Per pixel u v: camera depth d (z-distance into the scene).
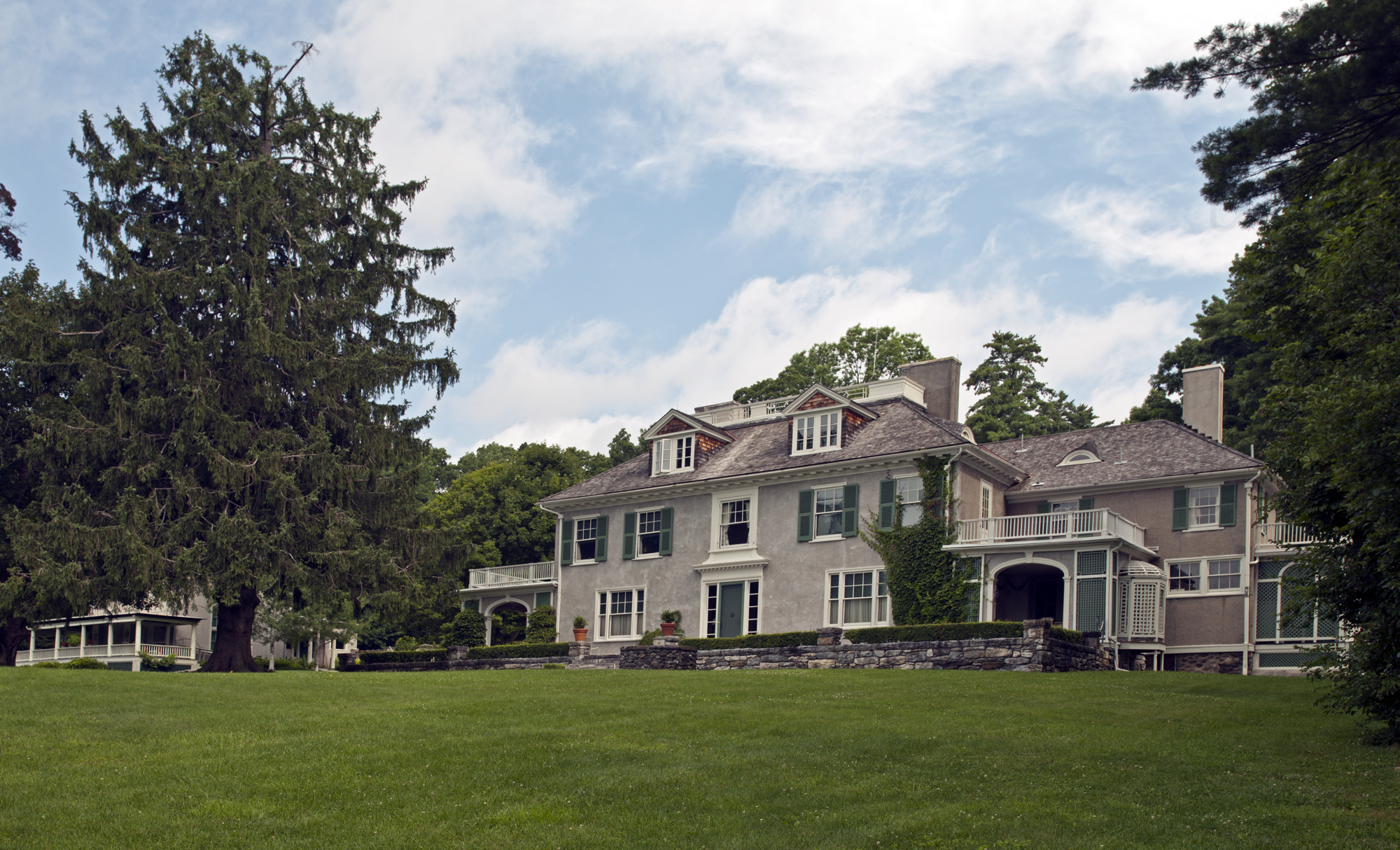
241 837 12.98
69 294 35.75
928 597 36.97
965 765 16.17
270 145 38.03
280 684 24.84
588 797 14.67
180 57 36.97
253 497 35.25
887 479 38.94
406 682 26.05
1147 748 17.16
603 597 45.47
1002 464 39.69
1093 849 12.22
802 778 15.52
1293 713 20.55
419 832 13.21
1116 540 34.47
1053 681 26.30
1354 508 14.64
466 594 50.06
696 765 16.28
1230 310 55.81
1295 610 17.94
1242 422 54.72
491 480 63.53
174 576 33.62
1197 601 36.44
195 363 33.84
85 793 14.64
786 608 40.22
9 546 35.31
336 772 15.82
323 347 36.50
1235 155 17.17
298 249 37.06
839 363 69.62
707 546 42.88
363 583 36.31
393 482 38.53
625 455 70.12
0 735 17.83
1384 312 15.27
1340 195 18.12
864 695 23.36
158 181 36.28
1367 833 12.32
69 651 53.53
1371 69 15.69
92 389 33.97
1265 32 16.67
